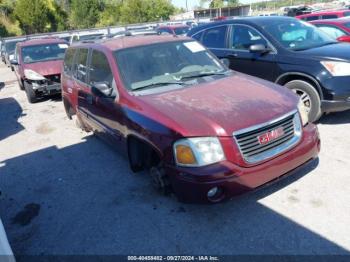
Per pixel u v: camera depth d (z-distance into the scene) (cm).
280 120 321
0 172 512
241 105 330
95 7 5097
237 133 298
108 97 417
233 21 632
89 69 494
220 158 298
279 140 322
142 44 445
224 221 331
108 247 315
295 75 523
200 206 357
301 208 336
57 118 770
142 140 351
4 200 423
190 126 305
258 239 303
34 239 340
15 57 1116
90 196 406
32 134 678
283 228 312
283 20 609
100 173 462
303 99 520
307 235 300
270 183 316
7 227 365
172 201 372
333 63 482
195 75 425
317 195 352
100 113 458
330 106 490
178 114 325
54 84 918
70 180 454
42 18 4212
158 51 439
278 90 375
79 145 578
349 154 430
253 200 356
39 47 1028
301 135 342
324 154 436
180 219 341
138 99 370
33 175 485
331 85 482
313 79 496
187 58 447
